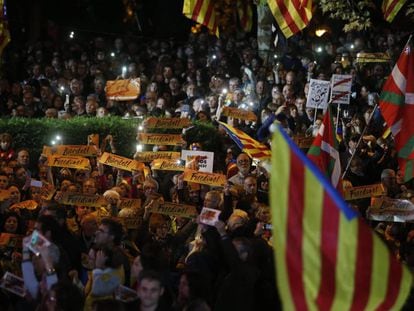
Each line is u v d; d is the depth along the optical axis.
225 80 20.36
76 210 12.52
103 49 23.02
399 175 14.64
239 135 13.80
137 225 11.54
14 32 25.22
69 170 14.00
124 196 13.09
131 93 17.88
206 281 8.55
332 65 20.12
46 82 19.67
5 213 10.99
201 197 13.33
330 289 6.32
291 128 16.73
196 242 10.41
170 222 12.27
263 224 11.10
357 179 15.47
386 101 12.12
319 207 6.30
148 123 14.66
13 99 18.84
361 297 6.32
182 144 14.64
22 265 8.55
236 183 13.75
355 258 6.30
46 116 16.97
